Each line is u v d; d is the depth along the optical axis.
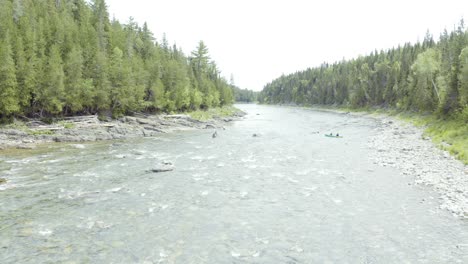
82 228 16.66
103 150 40.78
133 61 80.62
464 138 37.97
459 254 13.71
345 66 188.12
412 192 22.33
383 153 36.59
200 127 72.75
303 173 28.41
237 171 29.34
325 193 22.61
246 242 15.17
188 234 16.03
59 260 13.34
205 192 23.02
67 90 58.47
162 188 23.98
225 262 13.28
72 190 23.27
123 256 13.73
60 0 86.31
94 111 67.38
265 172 28.92
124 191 23.16
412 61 112.75
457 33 88.50
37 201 20.83
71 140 48.38
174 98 89.69
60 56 62.06
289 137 54.38
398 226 16.77
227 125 80.00
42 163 32.31
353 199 21.20
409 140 45.66
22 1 71.00
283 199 21.44
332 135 54.72
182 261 13.34
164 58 103.00
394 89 108.31
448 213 18.34
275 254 13.98
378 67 129.38
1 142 42.38
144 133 58.25
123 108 70.81
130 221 17.64
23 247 14.50
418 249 14.23
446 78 64.19
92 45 71.25
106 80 66.06
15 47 54.62
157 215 18.58
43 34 64.94
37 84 54.59
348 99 154.38
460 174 25.52
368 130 64.25
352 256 13.70
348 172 28.52
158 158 35.44
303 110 170.50
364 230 16.38
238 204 20.50
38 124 53.06
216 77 142.38
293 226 17.02
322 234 15.99
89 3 99.50
